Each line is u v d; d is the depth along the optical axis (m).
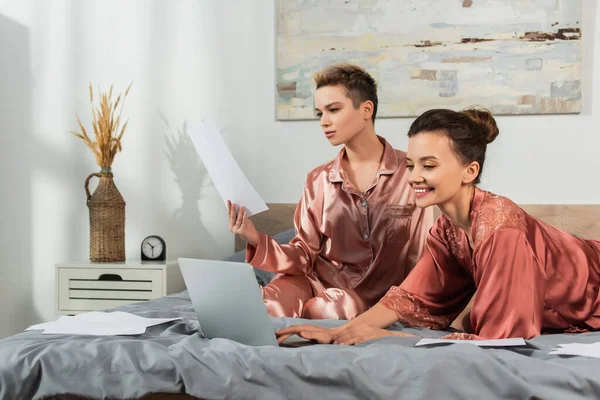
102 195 3.30
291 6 3.39
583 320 1.70
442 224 1.76
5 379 1.32
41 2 3.65
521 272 1.50
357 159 2.20
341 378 1.23
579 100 3.10
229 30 3.48
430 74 3.24
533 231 1.63
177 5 3.53
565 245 1.68
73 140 3.62
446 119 1.57
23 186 3.65
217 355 1.30
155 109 3.55
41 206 3.63
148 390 1.28
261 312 1.40
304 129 3.39
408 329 1.75
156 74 3.55
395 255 2.15
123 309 1.98
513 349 1.34
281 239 2.82
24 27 3.66
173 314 1.90
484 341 1.36
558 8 3.13
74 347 1.35
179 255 3.52
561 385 1.15
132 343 1.36
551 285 1.64
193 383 1.26
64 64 3.63
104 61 3.60
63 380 1.31
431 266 1.78
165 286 3.10
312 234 2.24
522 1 3.15
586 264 1.69
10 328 3.63
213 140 1.98
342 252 2.20
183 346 1.35
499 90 3.18
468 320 1.95
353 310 2.02
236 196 2.01
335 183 2.21
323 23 3.35
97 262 3.28
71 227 3.62
